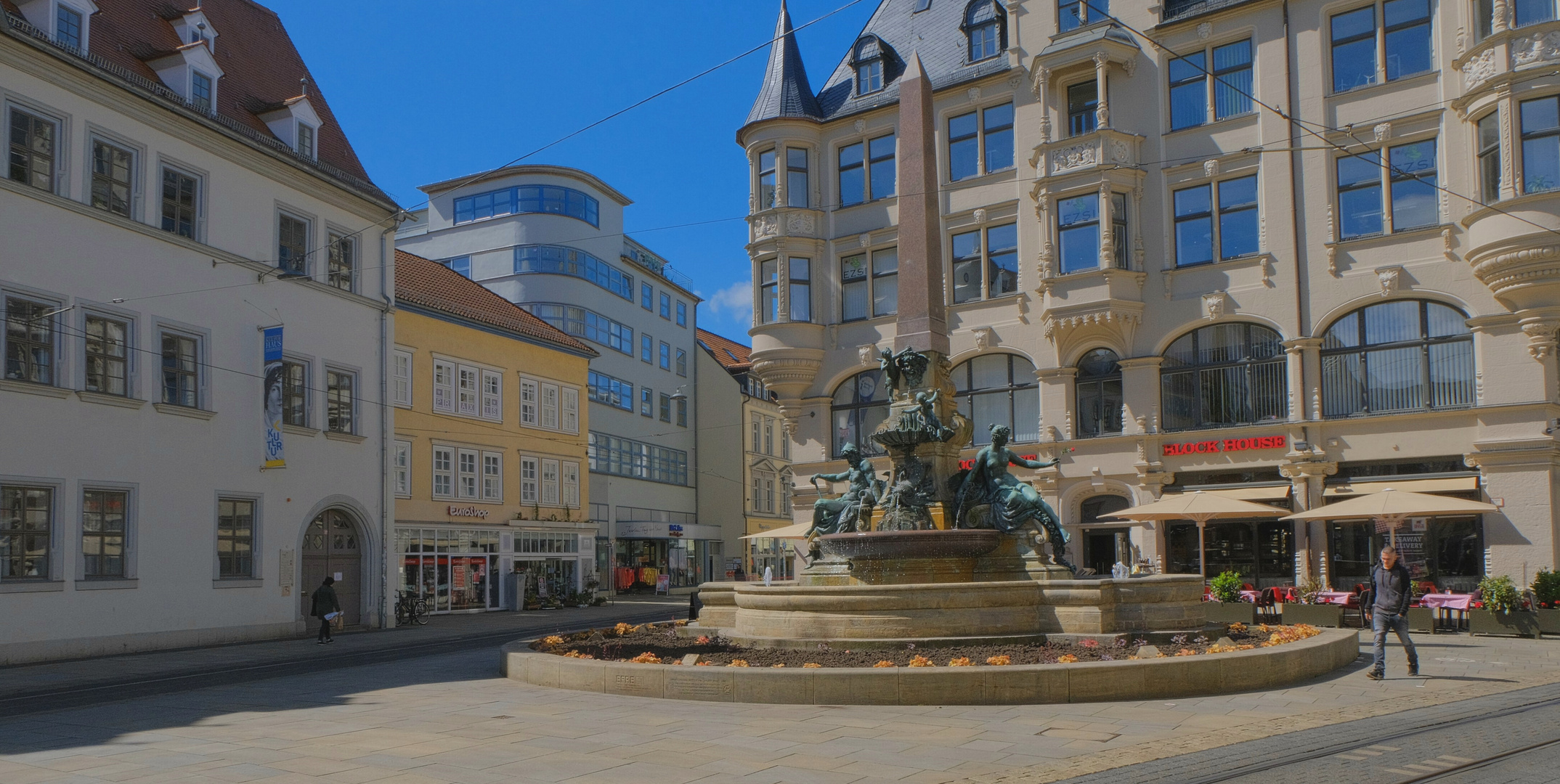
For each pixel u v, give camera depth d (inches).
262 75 1290.6
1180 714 437.1
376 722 464.1
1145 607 604.1
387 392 1321.4
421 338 1497.3
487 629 1219.9
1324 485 1131.9
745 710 468.4
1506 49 1007.0
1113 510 1269.7
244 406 1110.4
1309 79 1172.5
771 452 2677.2
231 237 1112.8
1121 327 1239.5
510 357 1689.2
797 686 483.2
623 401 2231.8
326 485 1215.6
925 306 757.9
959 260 1396.4
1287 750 355.3
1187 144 1237.7
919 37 1485.0
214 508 1064.8
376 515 1288.1
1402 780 309.0
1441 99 1096.2
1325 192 1155.9
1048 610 599.8
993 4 1391.5
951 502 691.4
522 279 2079.2
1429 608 880.3
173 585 1015.0
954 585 589.6
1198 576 634.8
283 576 1143.0
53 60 931.3
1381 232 1126.4
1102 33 1255.5
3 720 513.3
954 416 732.7
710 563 2488.9
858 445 1445.6
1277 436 1155.3
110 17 1086.4
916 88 802.2
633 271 2327.8
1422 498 936.3
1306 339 1148.5
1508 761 334.0
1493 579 863.1
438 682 624.7
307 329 1206.9
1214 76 1233.4
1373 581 565.3
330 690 609.3
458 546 1539.1
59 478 917.8
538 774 344.2
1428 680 541.6
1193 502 1013.2
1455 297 1076.5
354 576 1267.2
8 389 880.9
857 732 408.2
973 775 333.4
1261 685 510.3
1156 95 1257.4
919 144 789.9
